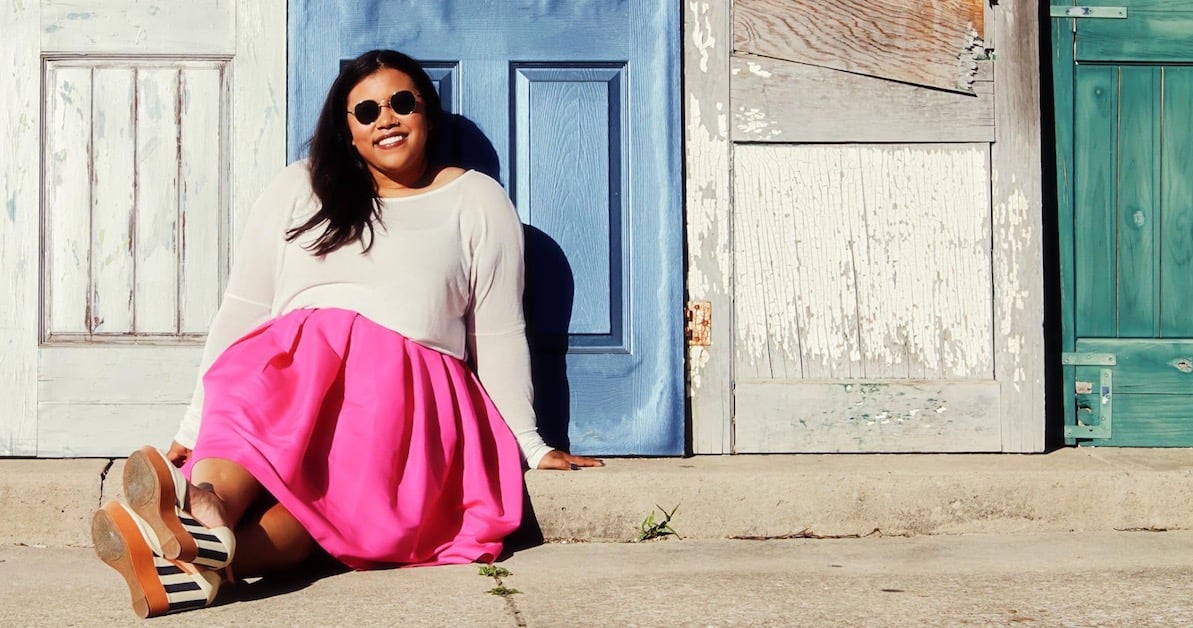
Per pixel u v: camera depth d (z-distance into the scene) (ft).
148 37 12.10
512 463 10.61
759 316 12.24
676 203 12.14
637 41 12.20
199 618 8.34
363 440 9.67
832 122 12.23
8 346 12.02
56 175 12.10
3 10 12.06
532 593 9.04
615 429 12.12
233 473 9.05
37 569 9.99
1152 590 9.09
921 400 12.18
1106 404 12.79
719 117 12.21
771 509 11.09
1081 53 12.77
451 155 12.20
